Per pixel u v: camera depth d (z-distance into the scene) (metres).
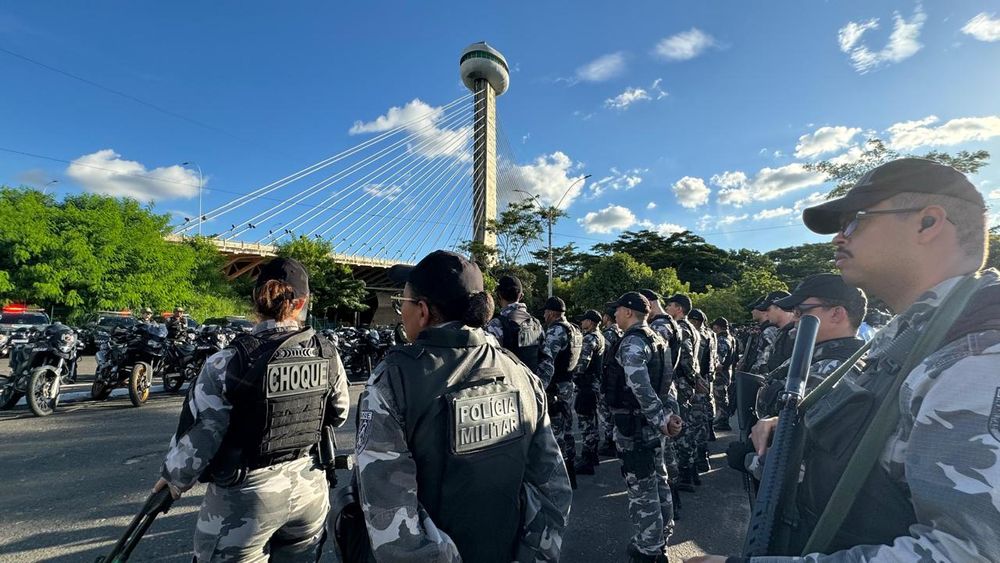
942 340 0.84
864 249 1.04
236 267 45.44
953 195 0.95
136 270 23.91
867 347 1.17
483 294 1.43
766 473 1.11
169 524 3.45
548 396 4.51
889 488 0.86
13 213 19.89
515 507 1.31
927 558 0.73
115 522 3.45
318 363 1.98
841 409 0.97
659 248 55.62
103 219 22.75
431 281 1.41
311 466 2.00
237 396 1.74
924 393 0.82
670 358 3.46
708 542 3.60
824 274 2.42
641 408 2.98
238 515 1.74
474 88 71.25
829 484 0.97
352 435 6.02
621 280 35.47
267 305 1.98
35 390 6.34
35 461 4.70
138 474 4.39
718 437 7.05
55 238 20.39
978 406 0.74
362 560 1.30
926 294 0.95
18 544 3.12
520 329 4.00
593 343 5.27
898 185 0.99
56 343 6.68
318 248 37.09
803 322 1.31
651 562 2.97
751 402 1.75
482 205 54.62
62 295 19.98
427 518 1.17
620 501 4.29
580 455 5.77
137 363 7.22
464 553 1.20
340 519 1.36
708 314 30.64
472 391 1.27
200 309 28.06
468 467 1.21
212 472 1.73
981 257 0.95
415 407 1.21
